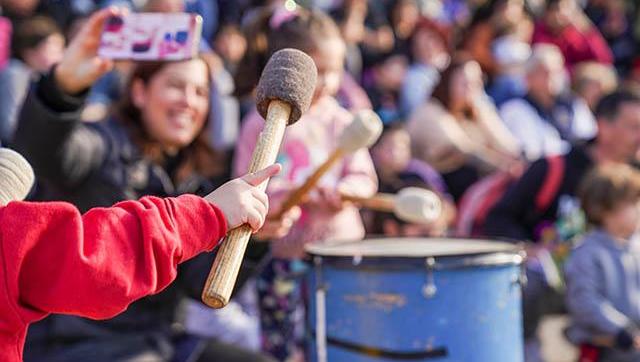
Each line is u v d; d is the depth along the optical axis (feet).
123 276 7.72
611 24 38.34
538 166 18.45
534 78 26.86
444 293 11.88
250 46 15.49
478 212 19.07
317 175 12.82
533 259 18.51
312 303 12.78
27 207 7.79
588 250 17.57
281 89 8.57
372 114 12.50
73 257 7.65
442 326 11.88
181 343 13.74
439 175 24.30
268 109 8.68
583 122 27.81
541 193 18.39
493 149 25.27
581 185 17.79
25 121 11.91
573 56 33.50
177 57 11.98
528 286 18.37
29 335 12.76
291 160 14.78
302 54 8.87
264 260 13.66
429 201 13.64
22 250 7.66
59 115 11.84
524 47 28.76
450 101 24.86
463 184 24.23
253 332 16.47
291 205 13.17
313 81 8.85
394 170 22.27
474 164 24.26
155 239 7.80
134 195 13.03
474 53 28.84
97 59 11.85
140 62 13.58
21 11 23.71
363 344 12.08
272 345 15.57
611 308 17.29
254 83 15.60
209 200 8.09
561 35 33.40
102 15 11.98
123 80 14.16
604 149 18.78
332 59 14.82
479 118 25.34
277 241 15.24
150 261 7.77
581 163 18.56
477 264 11.96
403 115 27.68
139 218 7.90
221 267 7.80
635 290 17.54
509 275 12.31
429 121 24.47
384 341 11.95
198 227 7.97
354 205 15.14
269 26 15.29
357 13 27.66
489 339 12.08
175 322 13.80
